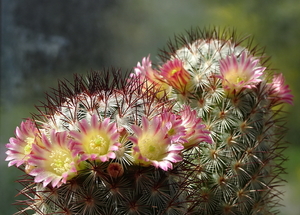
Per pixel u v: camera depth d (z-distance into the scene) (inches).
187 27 38.8
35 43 30.5
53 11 31.0
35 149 9.5
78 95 10.5
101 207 9.5
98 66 31.9
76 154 9.3
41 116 11.1
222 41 12.5
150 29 35.4
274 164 12.9
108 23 32.9
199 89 11.8
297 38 44.9
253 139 11.7
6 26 30.2
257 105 11.8
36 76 30.1
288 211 34.2
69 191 9.5
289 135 43.8
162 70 11.8
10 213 23.5
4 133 27.3
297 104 44.5
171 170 9.9
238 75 11.7
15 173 24.4
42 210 9.9
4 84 29.6
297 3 45.2
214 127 11.6
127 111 10.0
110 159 9.5
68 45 31.1
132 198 9.6
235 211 11.6
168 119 9.8
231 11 44.3
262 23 45.2
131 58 33.7
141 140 9.6
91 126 9.5
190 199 11.2
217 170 11.5
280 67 45.2
